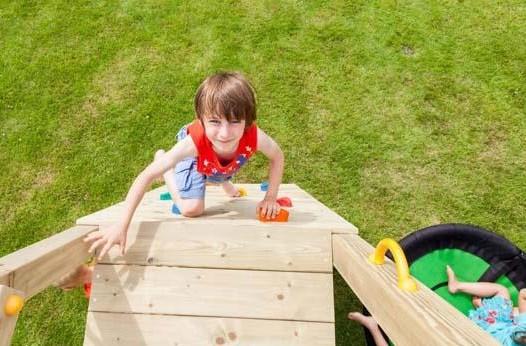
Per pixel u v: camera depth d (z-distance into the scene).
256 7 4.19
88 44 4.05
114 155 3.53
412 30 4.00
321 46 3.95
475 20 4.04
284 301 1.83
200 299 1.84
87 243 1.82
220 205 2.50
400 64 3.83
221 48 3.97
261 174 3.45
